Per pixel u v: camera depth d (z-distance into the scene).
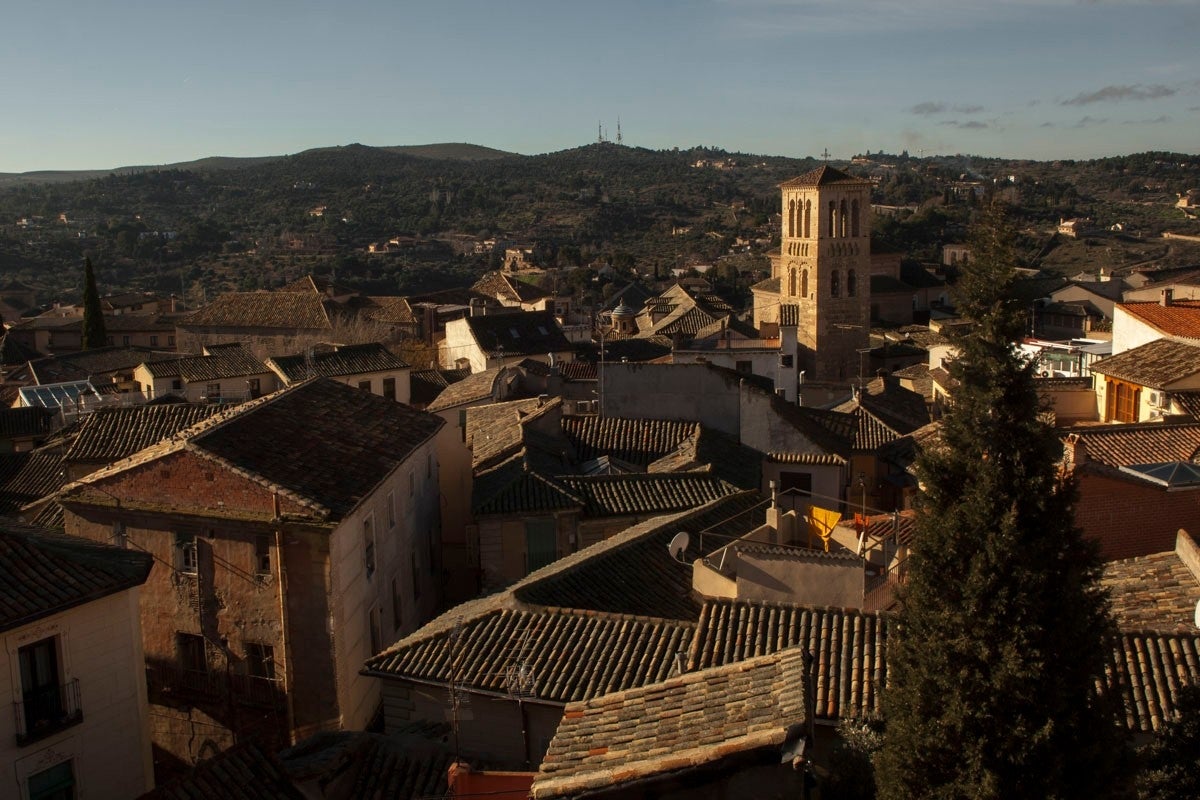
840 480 42.03
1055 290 120.25
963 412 13.78
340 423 35.53
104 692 24.77
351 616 29.88
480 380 62.91
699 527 31.75
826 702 19.28
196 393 82.62
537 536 36.00
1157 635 20.02
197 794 20.19
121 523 30.20
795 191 112.19
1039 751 13.10
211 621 29.62
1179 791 15.27
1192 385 39.50
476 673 23.14
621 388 46.50
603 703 16.39
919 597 13.90
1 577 23.31
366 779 21.64
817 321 110.94
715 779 13.27
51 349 134.12
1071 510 13.64
